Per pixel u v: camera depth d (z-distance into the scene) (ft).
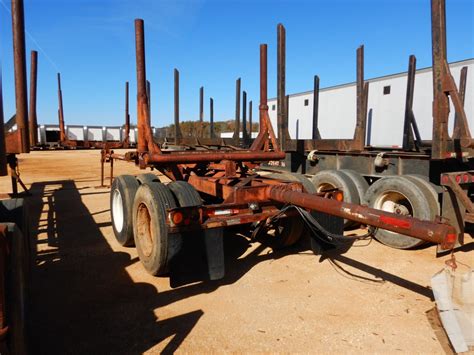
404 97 40.06
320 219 15.33
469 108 33.14
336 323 10.62
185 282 12.12
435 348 9.41
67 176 48.21
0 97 6.34
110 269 14.70
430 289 12.83
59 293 12.51
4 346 6.22
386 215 9.50
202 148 31.81
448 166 19.02
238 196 13.57
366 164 22.63
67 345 9.44
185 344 9.53
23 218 11.36
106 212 25.27
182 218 11.99
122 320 10.73
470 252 16.81
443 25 15.57
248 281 13.56
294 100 55.06
